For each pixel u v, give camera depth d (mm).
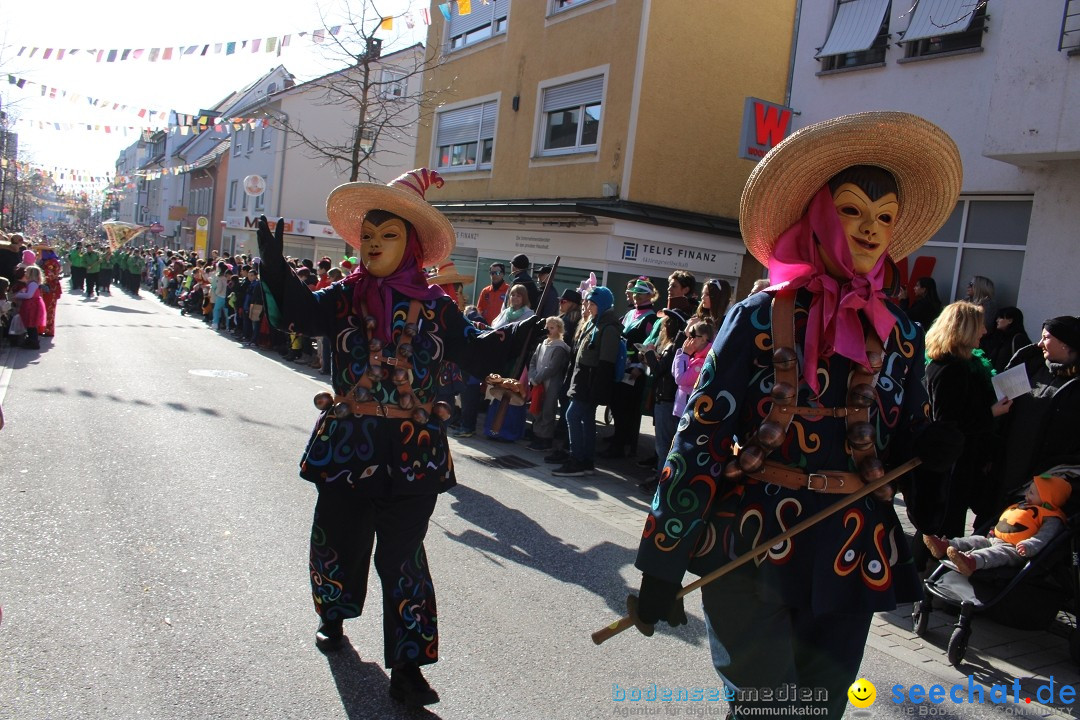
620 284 13539
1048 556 4336
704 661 3873
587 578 4895
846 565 2123
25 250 14023
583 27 14836
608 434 9938
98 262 28641
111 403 9094
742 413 2219
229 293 19188
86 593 4020
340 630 3615
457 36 18984
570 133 15281
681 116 13984
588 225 13773
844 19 11398
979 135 9703
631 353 8445
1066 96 8016
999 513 4883
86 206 88438
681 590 2182
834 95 11453
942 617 4738
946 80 10086
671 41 13703
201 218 35469
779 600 2135
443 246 3488
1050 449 4617
